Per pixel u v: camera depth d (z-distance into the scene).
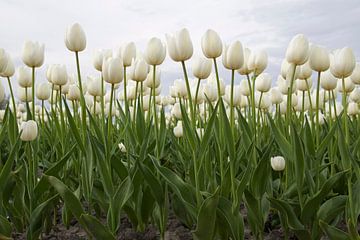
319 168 3.09
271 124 2.96
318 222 2.82
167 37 2.88
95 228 2.72
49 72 4.14
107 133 3.43
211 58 2.86
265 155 2.78
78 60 3.13
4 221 2.83
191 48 2.84
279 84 4.41
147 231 3.30
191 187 2.90
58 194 3.00
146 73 3.57
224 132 2.76
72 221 3.74
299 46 2.90
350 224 2.51
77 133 3.08
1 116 7.21
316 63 3.06
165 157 4.45
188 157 3.74
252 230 2.99
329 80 3.54
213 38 2.76
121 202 2.96
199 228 2.59
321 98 5.15
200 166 2.75
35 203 3.11
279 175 3.48
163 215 3.04
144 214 3.24
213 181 3.04
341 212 2.92
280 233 3.21
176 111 4.68
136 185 3.14
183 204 2.94
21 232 3.40
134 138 3.71
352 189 2.80
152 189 2.92
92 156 3.10
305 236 2.71
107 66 3.02
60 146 4.07
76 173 4.08
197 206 2.74
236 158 2.95
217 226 2.79
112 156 3.18
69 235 3.40
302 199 2.88
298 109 5.09
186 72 2.90
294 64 2.98
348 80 3.93
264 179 2.86
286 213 2.71
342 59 3.01
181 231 3.35
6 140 5.64
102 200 3.25
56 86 4.66
